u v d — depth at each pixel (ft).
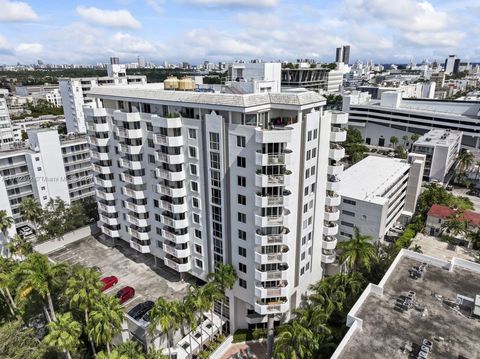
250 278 168.76
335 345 142.72
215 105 152.05
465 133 485.97
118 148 212.84
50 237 259.60
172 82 196.24
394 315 131.85
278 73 375.04
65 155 314.76
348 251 177.99
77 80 505.66
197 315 180.65
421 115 521.65
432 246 264.72
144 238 217.77
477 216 284.41
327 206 193.98
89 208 302.25
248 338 181.37
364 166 303.48
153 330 148.56
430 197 318.86
